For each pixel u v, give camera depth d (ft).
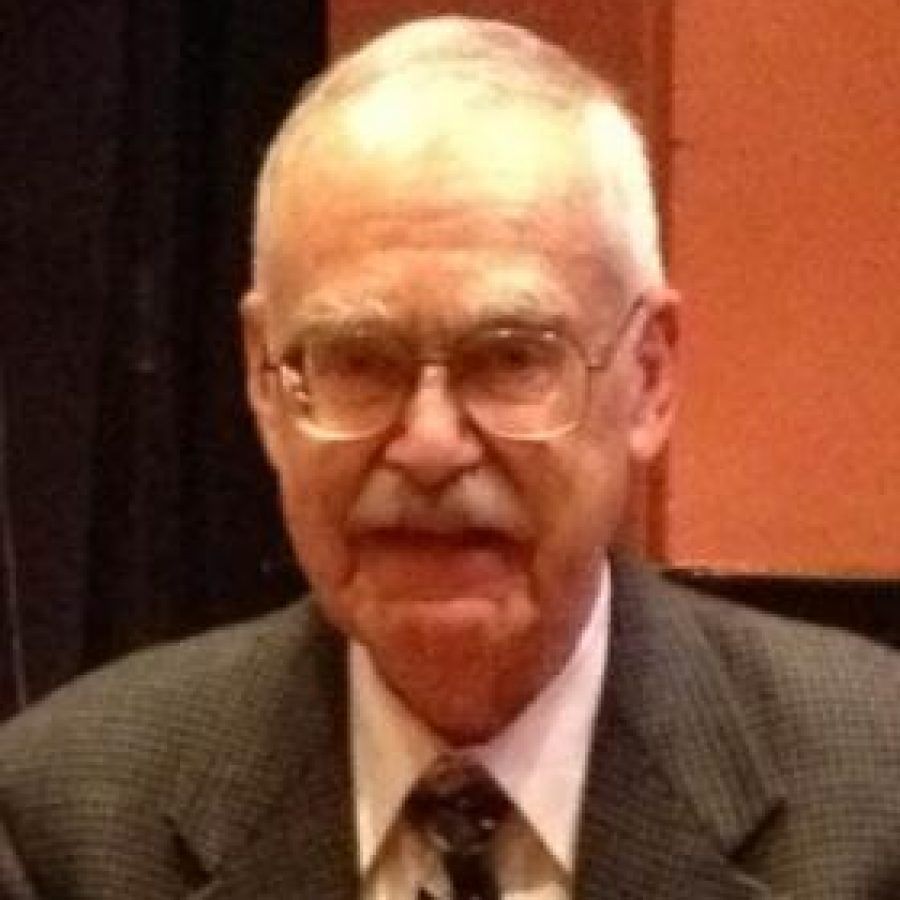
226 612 10.47
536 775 5.74
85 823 6.04
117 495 10.38
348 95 5.35
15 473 10.34
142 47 10.22
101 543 10.41
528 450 5.26
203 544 10.47
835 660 6.16
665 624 6.12
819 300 8.47
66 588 10.36
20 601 10.34
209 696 6.20
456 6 9.07
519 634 5.38
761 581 8.05
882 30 8.45
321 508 5.36
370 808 5.86
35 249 10.27
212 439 10.41
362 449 5.28
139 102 10.24
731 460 8.45
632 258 5.40
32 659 10.34
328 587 5.44
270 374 5.49
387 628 5.36
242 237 10.34
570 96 5.36
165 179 10.25
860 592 8.01
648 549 8.46
